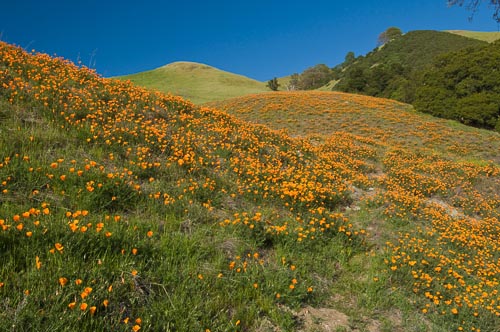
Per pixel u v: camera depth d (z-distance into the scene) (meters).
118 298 3.13
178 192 6.10
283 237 5.61
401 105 35.75
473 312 4.73
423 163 17.42
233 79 86.12
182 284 3.61
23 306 2.62
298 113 31.20
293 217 6.81
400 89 48.75
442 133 25.88
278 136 13.90
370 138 23.97
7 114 6.62
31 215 3.81
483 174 16.22
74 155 6.03
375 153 17.98
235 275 4.16
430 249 6.68
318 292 4.52
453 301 5.02
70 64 12.03
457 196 12.74
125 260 3.55
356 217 8.01
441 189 12.97
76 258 3.41
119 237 3.92
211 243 4.66
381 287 4.97
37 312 2.62
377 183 12.12
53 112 7.43
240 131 12.12
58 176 4.96
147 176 6.46
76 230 3.69
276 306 3.94
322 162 12.41
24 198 4.36
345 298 4.65
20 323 2.50
